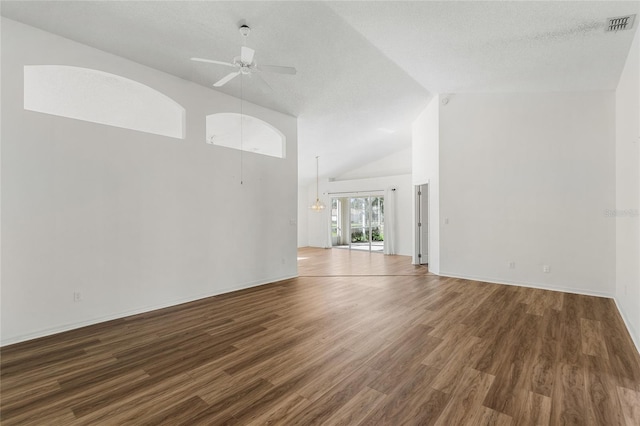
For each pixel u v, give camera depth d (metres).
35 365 2.56
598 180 4.58
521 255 5.13
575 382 2.27
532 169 5.04
